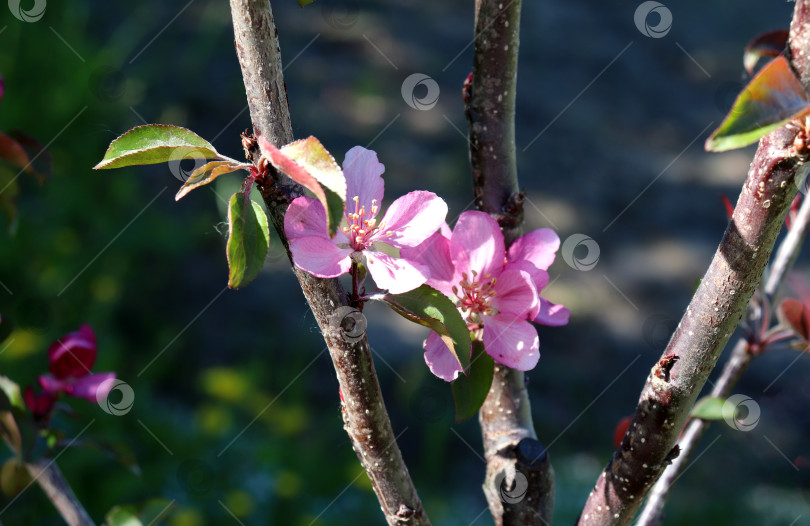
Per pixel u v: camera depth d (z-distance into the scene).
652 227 5.75
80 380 1.17
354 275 0.70
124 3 5.40
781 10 9.07
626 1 8.79
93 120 4.11
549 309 0.83
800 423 4.32
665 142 6.65
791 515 3.63
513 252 0.86
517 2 0.84
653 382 0.72
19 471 1.09
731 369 1.30
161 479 2.80
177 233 4.10
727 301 0.68
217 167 0.63
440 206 0.74
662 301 5.09
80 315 3.33
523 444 0.88
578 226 5.55
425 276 0.70
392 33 6.94
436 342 0.77
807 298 1.33
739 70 7.71
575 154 6.29
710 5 9.01
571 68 7.39
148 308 3.79
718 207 6.06
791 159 0.61
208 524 2.74
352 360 0.69
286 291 4.38
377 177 0.76
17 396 1.08
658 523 1.12
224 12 5.67
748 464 4.01
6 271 3.27
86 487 2.67
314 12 6.82
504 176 0.87
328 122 5.61
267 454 3.05
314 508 2.97
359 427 0.72
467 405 0.79
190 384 3.59
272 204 0.65
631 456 0.75
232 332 3.94
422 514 0.76
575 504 3.40
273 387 3.69
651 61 7.79
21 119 3.88
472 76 0.87
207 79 5.24
